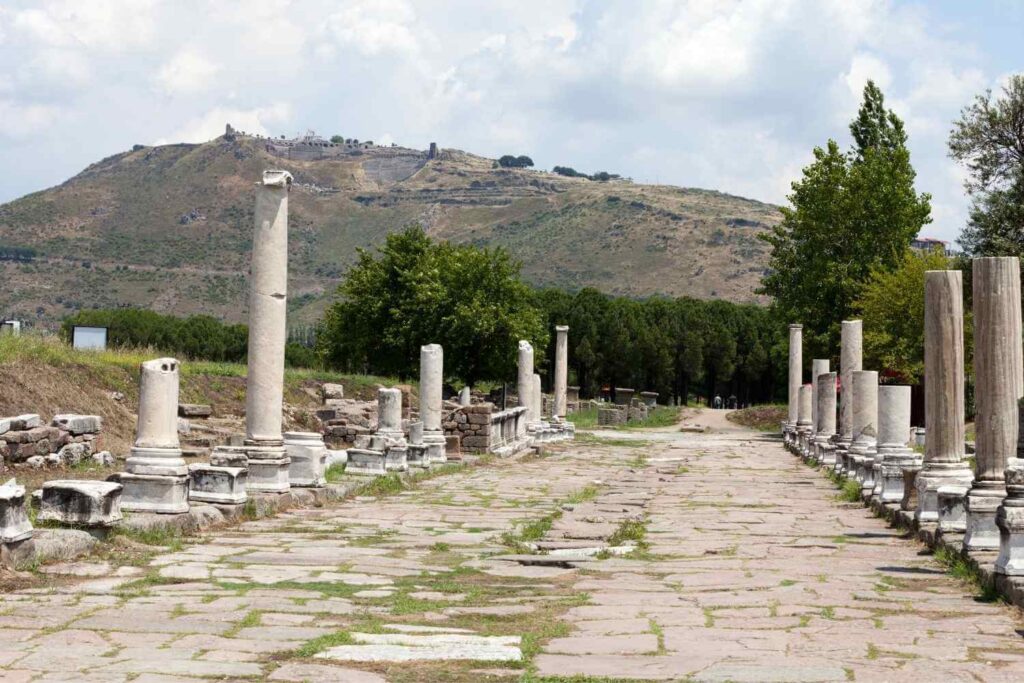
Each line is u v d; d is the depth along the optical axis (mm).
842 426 28734
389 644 8391
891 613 9883
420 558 13203
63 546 11703
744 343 95125
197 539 14000
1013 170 40812
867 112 56250
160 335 70875
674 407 78375
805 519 18078
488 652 8148
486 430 33906
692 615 9766
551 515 18156
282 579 11367
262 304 17562
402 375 57625
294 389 39750
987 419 12828
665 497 22297
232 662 7711
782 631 9047
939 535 13750
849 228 53719
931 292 15219
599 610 10000
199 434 27344
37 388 26062
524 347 40688
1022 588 10016
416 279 55969
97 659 7723
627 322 88250
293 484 19031
